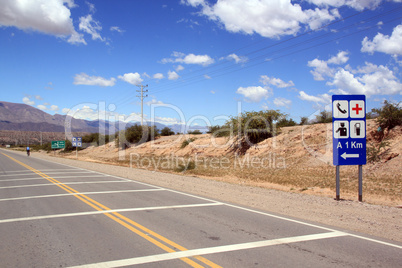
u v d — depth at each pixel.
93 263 5.55
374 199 13.30
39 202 11.49
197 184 17.22
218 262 5.60
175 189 15.16
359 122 12.45
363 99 12.51
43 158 50.81
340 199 12.56
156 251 6.17
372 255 6.04
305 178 19.70
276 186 18.22
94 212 9.72
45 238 7.04
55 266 5.43
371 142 21.41
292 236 7.27
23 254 6.02
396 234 7.60
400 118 20.70
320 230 7.82
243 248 6.38
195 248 6.36
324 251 6.24
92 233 7.42
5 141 180.38
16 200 11.98
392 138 20.16
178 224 8.28
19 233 7.45
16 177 20.89
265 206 10.99
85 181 18.39
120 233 7.42
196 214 9.50
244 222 8.55
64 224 8.27
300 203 11.58
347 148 12.35
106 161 43.69
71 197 12.57
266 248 6.39
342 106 12.41
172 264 5.50
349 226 8.31
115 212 9.71
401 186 14.93
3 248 6.38
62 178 20.08
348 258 5.86
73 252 6.11
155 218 8.94
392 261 5.73
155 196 12.91
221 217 9.13
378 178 16.89
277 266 5.44
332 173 19.84
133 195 13.13
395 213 9.90
